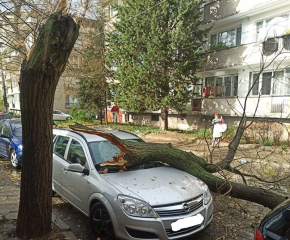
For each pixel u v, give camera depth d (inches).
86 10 450.0
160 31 593.3
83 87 864.3
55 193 221.8
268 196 163.0
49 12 315.3
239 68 599.8
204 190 152.3
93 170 158.2
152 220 125.7
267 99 518.6
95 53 734.5
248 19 585.6
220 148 455.5
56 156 206.1
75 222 171.8
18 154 302.8
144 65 573.9
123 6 626.5
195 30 569.6
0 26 272.2
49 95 122.6
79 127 174.4
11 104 1815.9
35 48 116.5
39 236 134.6
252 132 490.3
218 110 628.1
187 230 132.9
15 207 178.2
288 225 83.9
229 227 168.2
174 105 598.5
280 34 506.6
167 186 144.1
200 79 668.7
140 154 166.7
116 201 133.0
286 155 390.9
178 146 489.7
